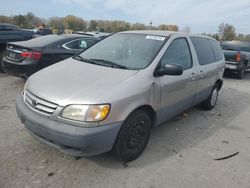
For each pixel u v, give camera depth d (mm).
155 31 4375
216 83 5637
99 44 4328
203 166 3322
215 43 5715
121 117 2873
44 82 3117
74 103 2707
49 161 3143
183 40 4293
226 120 5137
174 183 2926
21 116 3084
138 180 2926
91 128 2666
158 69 3477
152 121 3588
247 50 11453
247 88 8672
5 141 3541
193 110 5602
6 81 6707
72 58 4082
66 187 2723
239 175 3188
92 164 3145
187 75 4109
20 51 5746
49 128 2750
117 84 2988
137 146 3301
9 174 2854
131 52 3787
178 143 3914
